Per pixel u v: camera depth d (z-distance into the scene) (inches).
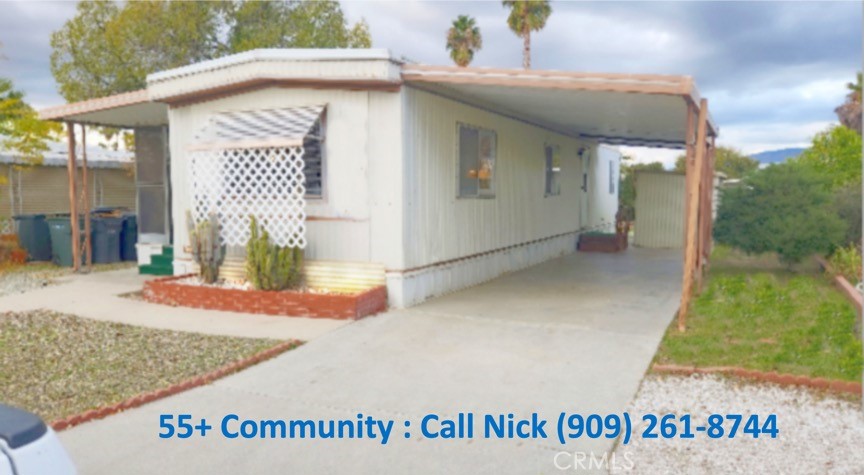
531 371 212.8
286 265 311.9
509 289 368.8
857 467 144.9
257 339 255.3
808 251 409.4
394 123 302.5
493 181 406.9
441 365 220.4
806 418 173.5
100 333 269.0
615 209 813.2
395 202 305.6
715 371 209.5
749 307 310.8
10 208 557.0
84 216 486.6
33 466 66.3
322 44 871.1
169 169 446.0
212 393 195.9
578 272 444.8
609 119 418.6
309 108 318.7
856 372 201.6
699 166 275.0
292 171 323.9
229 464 148.8
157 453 154.2
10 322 291.1
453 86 311.4
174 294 329.1
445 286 350.6
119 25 760.3
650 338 252.1
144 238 457.4
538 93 317.7
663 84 258.1
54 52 789.9
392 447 157.2
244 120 334.6
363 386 200.5
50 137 561.9
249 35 832.3
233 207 333.1
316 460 150.8
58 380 206.5
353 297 285.6
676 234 630.5
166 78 350.3
